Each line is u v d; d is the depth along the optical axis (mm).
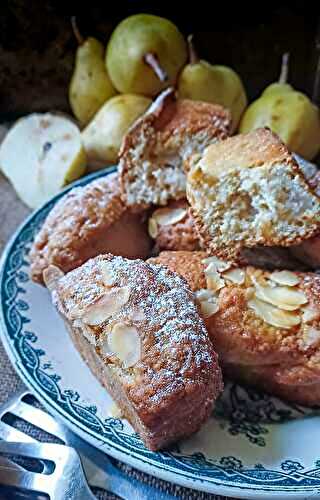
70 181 515
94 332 341
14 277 415
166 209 421
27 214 510
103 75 554
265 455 340
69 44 594
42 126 540
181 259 388
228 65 608
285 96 528
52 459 346
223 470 329
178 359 332
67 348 383
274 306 366
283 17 578
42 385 361
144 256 421
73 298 352
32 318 396
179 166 418
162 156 418
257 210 387
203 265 384
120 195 418
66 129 536
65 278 363
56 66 602
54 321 396
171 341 336
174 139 413
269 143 384
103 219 406
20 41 585
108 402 357
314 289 369
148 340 336
